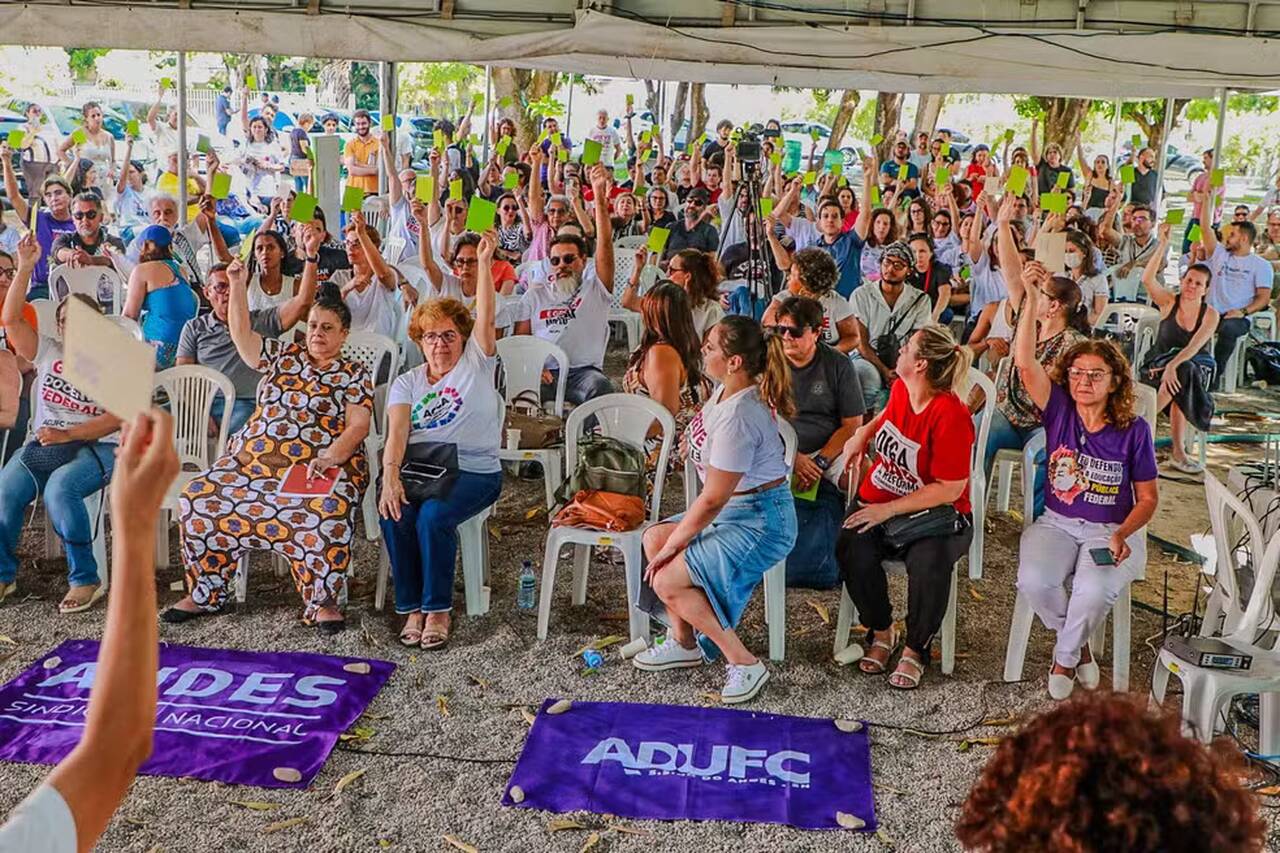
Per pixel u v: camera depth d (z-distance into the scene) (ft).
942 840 11.27
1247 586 14.17
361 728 13.12
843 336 21.71
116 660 4.25
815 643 15.66
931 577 14.21
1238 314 31.37
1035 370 14.71
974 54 23.08
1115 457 14.15
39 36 23.63
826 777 12.31
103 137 40.93
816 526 16.62
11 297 16.81
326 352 16.20
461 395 15.80
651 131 51.34
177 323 21.95
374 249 22.11
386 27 23.29
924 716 13.73
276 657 14.74
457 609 16.49
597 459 15.56
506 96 56.65
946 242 35.42
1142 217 37.63
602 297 22.79
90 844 4.23
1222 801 3.53
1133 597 17.56
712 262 20.98
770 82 38.17
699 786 12.07
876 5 23.66
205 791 11.82
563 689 14.17
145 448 4.18
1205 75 22.84
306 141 50.88
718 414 13.80
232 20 23.41
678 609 14.11
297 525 15.43
